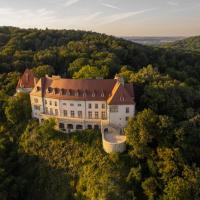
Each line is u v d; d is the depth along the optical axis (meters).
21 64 168.25
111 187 82.38
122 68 156.75
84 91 103.31
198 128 90.25
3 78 148.00
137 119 89.00
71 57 184.88
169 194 75.69
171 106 102.31
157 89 105.94
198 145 88.25
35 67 163.75
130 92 103.56
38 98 109.94
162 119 87.62
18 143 109.62
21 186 95.50
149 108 96.12
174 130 86.56
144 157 88.12
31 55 186.88
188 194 74.44
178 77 172.12
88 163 92.12
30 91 125.12
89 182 87.06
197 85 160.50
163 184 81.06
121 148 90.56
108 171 86.25
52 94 106.94
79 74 133.25
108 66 160.25
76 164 94.44
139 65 195.75
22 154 105.50
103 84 104.12
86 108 103.75
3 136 112.62
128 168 87.12
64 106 105.25
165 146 85.75
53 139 103.19
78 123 103.25
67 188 91.12
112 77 153.25
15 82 139.12
